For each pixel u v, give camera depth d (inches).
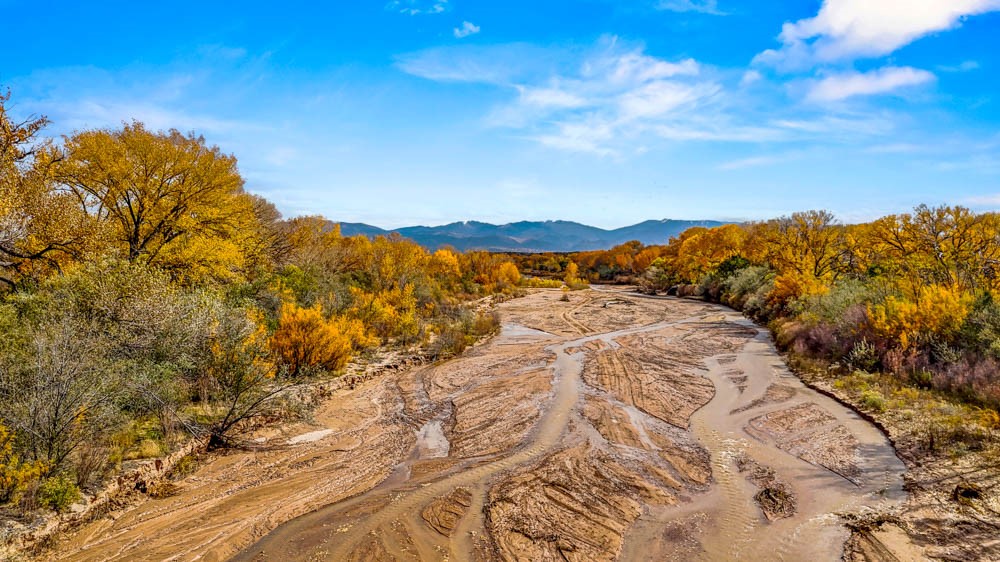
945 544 225.3
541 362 668.1
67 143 541.6
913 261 683.4
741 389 527.5
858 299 680.4
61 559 215.2
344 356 560.1
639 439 384.5
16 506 227.5
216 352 394.9
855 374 514.9
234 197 711.1
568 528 252.4
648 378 577.9
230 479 305.3
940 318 494.6
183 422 338.3
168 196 610.5
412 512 268.1
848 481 301.1
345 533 245.9
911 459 320.8
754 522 257.4
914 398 422.0
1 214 345.1
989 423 339.3
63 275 374.0
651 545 237.1
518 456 350.9
